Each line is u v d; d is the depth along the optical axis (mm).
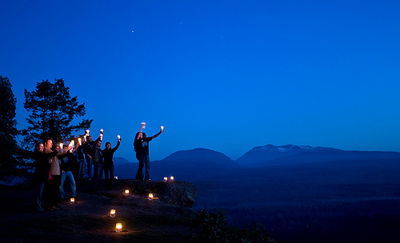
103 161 17844
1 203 13500
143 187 18812
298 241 133000
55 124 29891
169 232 10930
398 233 141750
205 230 10000
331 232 146750
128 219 12359
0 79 28375
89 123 31469
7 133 27516
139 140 19656
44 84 30594
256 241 10922
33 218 10734
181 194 19266
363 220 163125
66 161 14914
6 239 8477
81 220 11219
